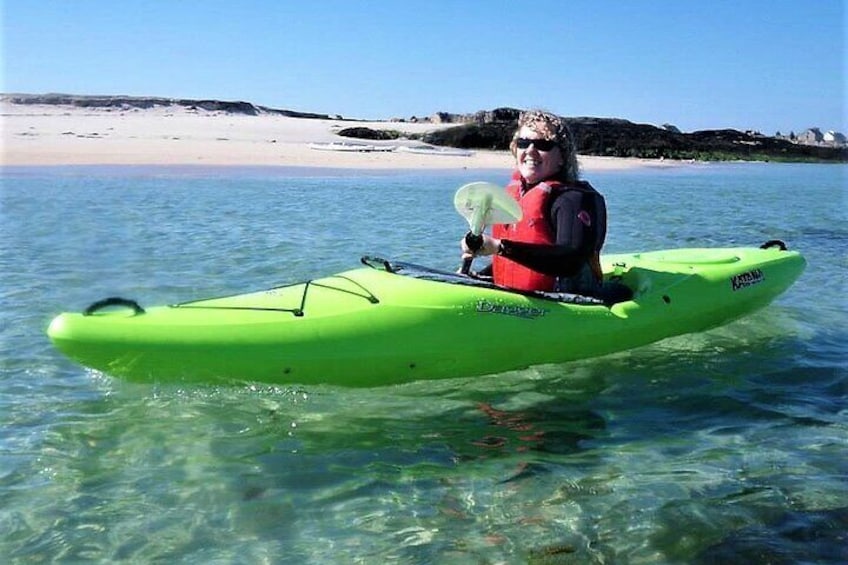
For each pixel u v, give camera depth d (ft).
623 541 8.79
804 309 18.69
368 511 9.32
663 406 12.65
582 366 14.08
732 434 11.64
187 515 9.13
